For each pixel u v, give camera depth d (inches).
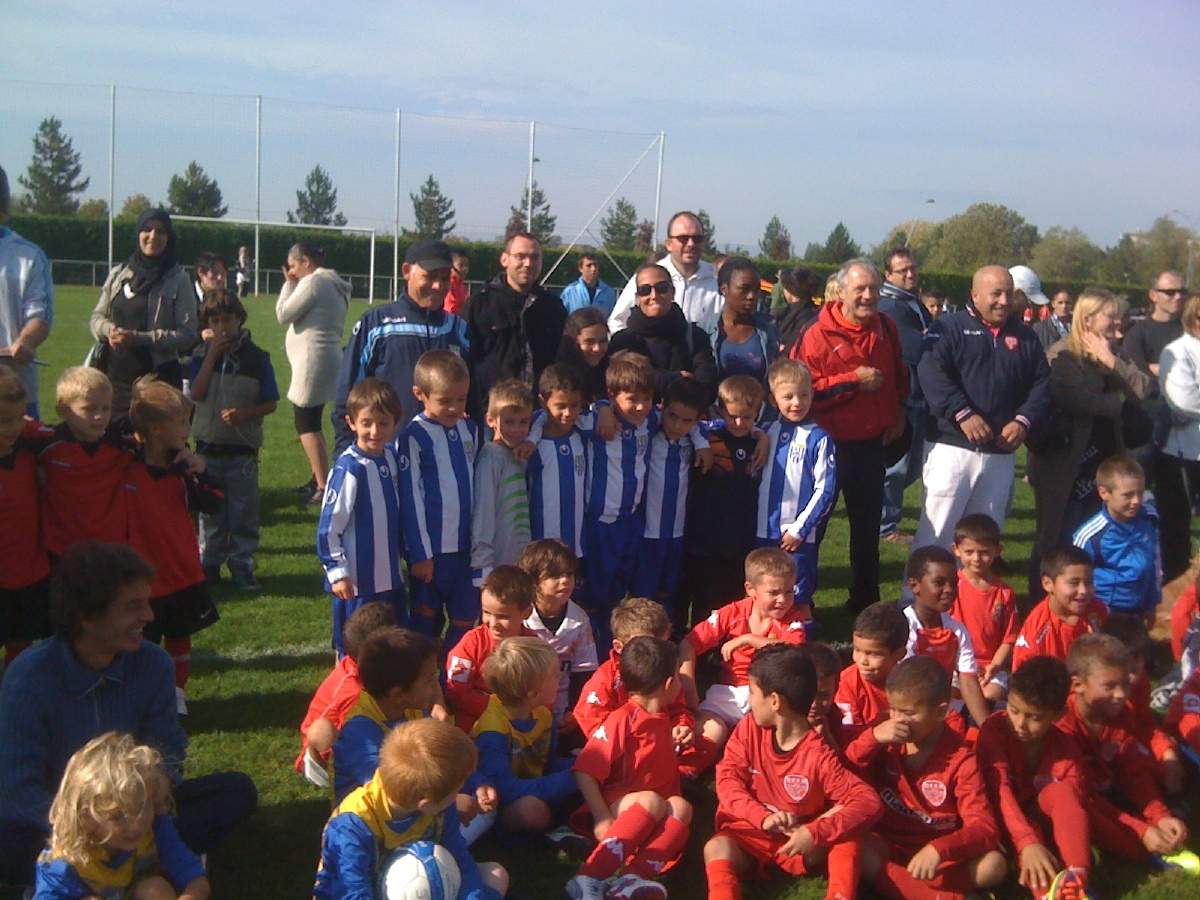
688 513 230.4
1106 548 222.7
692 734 182.5
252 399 265.9
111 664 141.0
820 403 243.3
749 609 199.2
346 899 125.0
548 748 170.7
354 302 1391.5
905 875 147.9
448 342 225.9
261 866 151.5
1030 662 157.3
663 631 179.9
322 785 167.9
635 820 148.9
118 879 123.5
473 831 154.9
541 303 248.5
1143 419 258.7
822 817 146.9
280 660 226.1
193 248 1582.2
